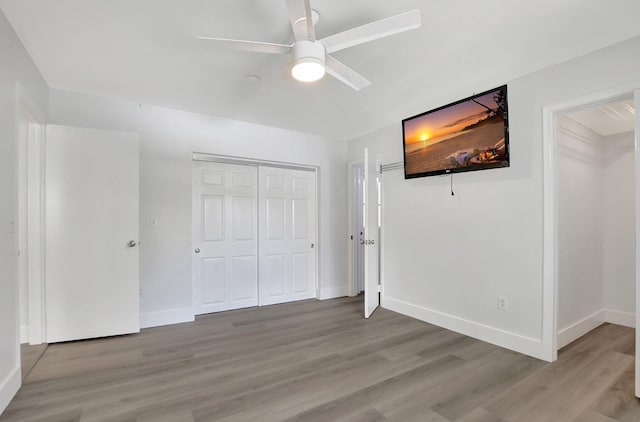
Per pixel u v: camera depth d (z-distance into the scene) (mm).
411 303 3734
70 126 2941
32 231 2840
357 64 2564
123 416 1846
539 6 1872
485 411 1904
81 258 2961
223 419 1825
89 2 1835
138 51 2383
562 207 2990
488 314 2951
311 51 1762
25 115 2586
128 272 3143
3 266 1927
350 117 3834
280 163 4359
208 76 2789
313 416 1855
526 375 2336
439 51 2379
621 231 3506
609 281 3576
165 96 3227
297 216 4637
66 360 2580
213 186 3996
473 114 2934
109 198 3072
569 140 3117
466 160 3010
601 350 2793
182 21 2021
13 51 2086
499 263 2865
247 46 1837
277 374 2365
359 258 5094
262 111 3652
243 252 4191
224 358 2643
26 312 2869
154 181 3453
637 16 1933
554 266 2539
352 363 2545
